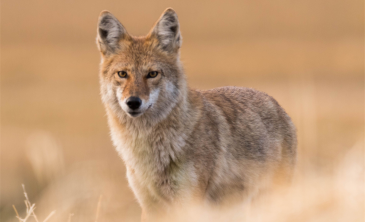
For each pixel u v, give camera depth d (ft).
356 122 99.35
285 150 47.62
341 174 29.27
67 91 172.86
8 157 102.27
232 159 41.91
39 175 48.83
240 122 43.73
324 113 112.98
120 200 51.49
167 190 38.99
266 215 29.60
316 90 149.69
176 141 38.42
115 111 40.50
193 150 38.65
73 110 141.18
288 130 48.24
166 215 40.93
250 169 43.47
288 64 203.51
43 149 49.24
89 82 188.75
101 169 52.85
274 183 46.55
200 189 38.81
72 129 116.06
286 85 146.92
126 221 46.52
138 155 39.63
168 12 41.45
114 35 41.86
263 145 44.75
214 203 41.42
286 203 28.71
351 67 195.11
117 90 40.09
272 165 45.75
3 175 91.97
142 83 38.86
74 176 48.26
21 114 139.74
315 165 43.55
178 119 38.81
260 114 46.03
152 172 39.19
